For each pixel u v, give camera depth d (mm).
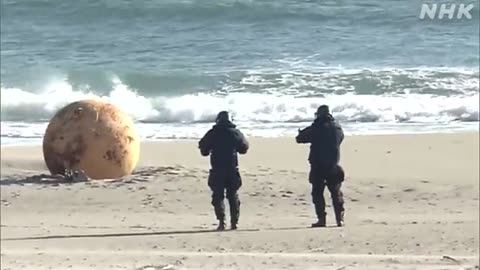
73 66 113375
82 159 60375
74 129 60812
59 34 125250
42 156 69375
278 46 124188
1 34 123625
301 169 64375
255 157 69000
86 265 34031
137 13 127062
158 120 92062
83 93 104750
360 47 121312
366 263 34250
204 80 107188
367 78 105688
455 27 123625
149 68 113062
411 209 51688
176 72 109875
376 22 123625
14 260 35438
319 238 41875
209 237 42531
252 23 130250
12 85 105250
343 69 112188
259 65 114875
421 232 43188
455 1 52156
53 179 60656
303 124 88062
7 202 53094
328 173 45719
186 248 39594
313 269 32656
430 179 61812
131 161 61750
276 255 36656
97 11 125750
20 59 117000
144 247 39969
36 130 84062
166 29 126438
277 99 98062
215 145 45531
